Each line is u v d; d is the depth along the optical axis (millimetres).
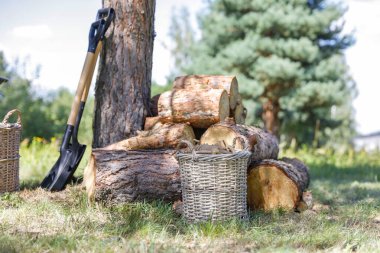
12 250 4617
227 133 6762
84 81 7594
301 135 22453
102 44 7859
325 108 20312
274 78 18953
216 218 5887
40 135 16156
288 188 6938
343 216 6801
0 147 6977
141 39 7809
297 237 5289
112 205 6520
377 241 5238
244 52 18984
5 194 6883
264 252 4734
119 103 7723
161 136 6918
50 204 6383
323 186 10258
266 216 6625
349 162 16500
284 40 19531
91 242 4922
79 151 7562
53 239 4938
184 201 6047
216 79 7766
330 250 4977
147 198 6613
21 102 15938
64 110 17859
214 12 20766
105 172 6488
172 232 5617
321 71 19422
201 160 5844
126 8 7742
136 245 4793
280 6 19312
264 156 7516
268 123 20250
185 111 7266
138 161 6625
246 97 19766
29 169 9898
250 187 7070
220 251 4879
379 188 10219
